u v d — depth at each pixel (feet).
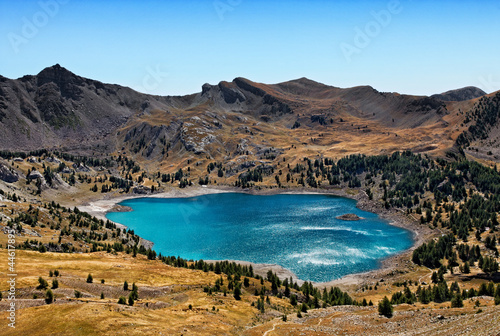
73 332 200.95
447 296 365.40
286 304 366.43
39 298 268.82
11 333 199.31
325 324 280.72
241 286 402.72
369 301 386.32
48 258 418.51
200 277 414.21
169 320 251.60
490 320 188.55
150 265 448.24
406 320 270.67
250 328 264.52
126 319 227.40
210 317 277.85
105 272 386.73
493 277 433.07
